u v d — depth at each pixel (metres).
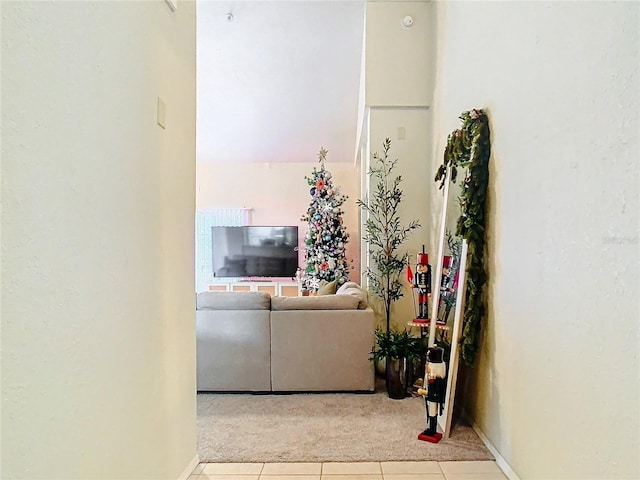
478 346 2.71
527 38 2.11
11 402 0.99
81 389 1.26
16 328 1.00
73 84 1.22
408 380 3.51
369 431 2.83
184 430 2.18
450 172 3.37
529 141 2.09
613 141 1.43
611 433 1.44
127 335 1.56
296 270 7.90
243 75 6.02
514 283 2.25
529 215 2.08
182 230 2.15
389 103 4.42
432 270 4.23
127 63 1.57
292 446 2.60
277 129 7.16
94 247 1.34
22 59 1.02
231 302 3.63
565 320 1.73
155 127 1.82
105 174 1.40
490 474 2.29
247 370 3.60
